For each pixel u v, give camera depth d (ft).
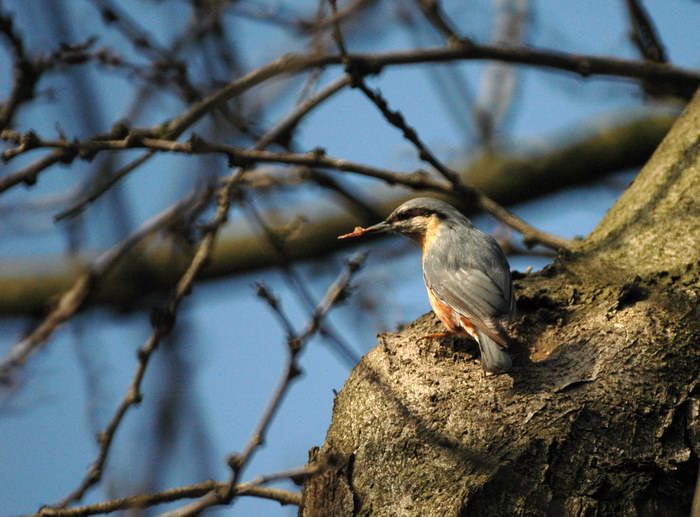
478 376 27.68
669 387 26.25
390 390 27.71
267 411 30.09
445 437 25.81
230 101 42.75
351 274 34.06
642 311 28.17
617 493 24.79
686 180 31.68
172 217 40.78
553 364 27.45
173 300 35.96
